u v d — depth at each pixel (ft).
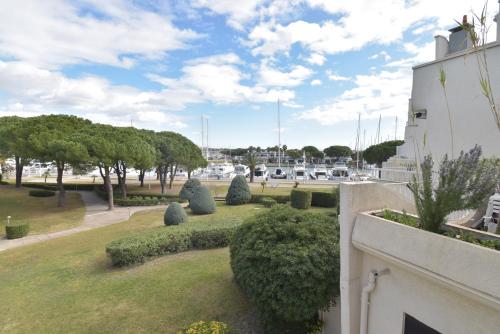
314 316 16.84
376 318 10.55
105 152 55.16
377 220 9.87
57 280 25.53
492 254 6.59
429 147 25.00
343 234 11.05
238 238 19.63
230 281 23.57
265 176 128.06
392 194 12.03
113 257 27.27
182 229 32.07
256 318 18.48
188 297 21.31
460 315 7.62
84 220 52.75
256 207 59.82
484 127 20.67
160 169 81.82
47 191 76.59
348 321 11.18
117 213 58.49
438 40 27.30
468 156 8.55
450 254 7.47
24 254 33.91
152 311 19.70
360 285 11.23
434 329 8.36
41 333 17.83
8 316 19.89
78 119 72.90
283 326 16.20
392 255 9.09
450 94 23.24
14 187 87.97
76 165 57.98
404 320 9.41
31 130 56.34
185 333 15.51
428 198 8.95
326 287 14.65
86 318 19.21
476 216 11.81
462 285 7.09
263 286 15.07
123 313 19.58
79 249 34.42
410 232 8.65
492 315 6.88
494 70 20.01
